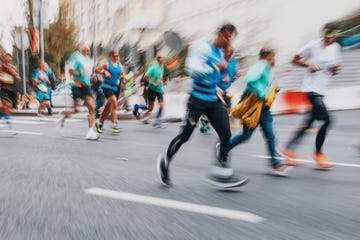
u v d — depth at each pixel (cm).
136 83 1647
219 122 443
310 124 578
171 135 971
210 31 2866
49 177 506
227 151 453
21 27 1922
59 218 354
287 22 2359
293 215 369
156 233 321
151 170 556
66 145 787
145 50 3391
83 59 859
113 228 332
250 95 499
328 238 313
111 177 511
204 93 438
